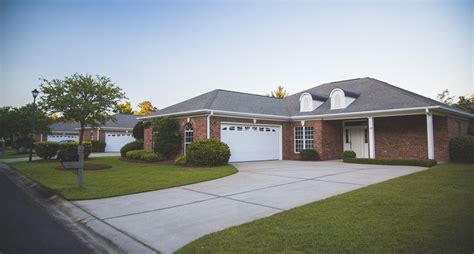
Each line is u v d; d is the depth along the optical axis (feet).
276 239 13.80
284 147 63.98
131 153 62.44
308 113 62.49
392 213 17.28
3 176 46.44
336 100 58.44
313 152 58.95
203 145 47.98
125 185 31.37
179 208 21.74
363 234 13.92
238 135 56.65
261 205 21.75
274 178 34.58
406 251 11.78
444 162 48.26
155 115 63.36
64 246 15.38
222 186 30.07
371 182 29.99
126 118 129.18
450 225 14.78
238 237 14.32
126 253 14.15
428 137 45.50
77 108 50.39
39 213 22.79
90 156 82.28
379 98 55.31
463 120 58.90
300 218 17.12
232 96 64.95
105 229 17.75
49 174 42.27
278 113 63.77
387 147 57.21
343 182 30.55
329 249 12.35
